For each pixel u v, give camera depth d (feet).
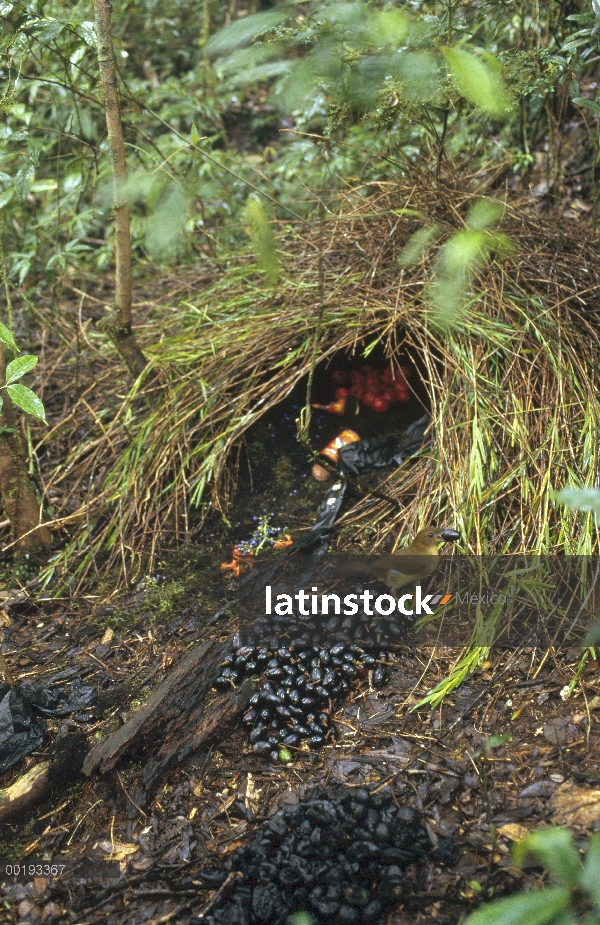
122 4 19.58
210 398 12.66
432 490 11.04
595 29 11.27
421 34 6.61
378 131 12.93
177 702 9.09
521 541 10.25
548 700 8.64
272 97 12.40
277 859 7.38
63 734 9.08
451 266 5.26
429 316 12.38
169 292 16.49
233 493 12.53
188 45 23.26
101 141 17.06
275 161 20.29
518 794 7.68
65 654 10.33
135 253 18.95
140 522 12.09
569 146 17.01
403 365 13.47
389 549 10.90
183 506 12.36
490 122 15.80
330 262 14.20
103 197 7.93
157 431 12.62
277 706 8.90
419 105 9.71
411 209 13.50
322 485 12.46
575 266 13.05
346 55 6.80
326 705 9.00
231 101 21.90
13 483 11.83
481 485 10.65
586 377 11.35
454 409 11.67
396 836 7.38
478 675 9.13
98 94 15.01
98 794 8.47
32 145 10.98
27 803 8.36
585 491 4.76
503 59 11.23
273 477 12.70
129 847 7.91
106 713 9.31
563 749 8.05
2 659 9.48
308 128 17.25
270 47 5.92
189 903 7.26
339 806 7.64
